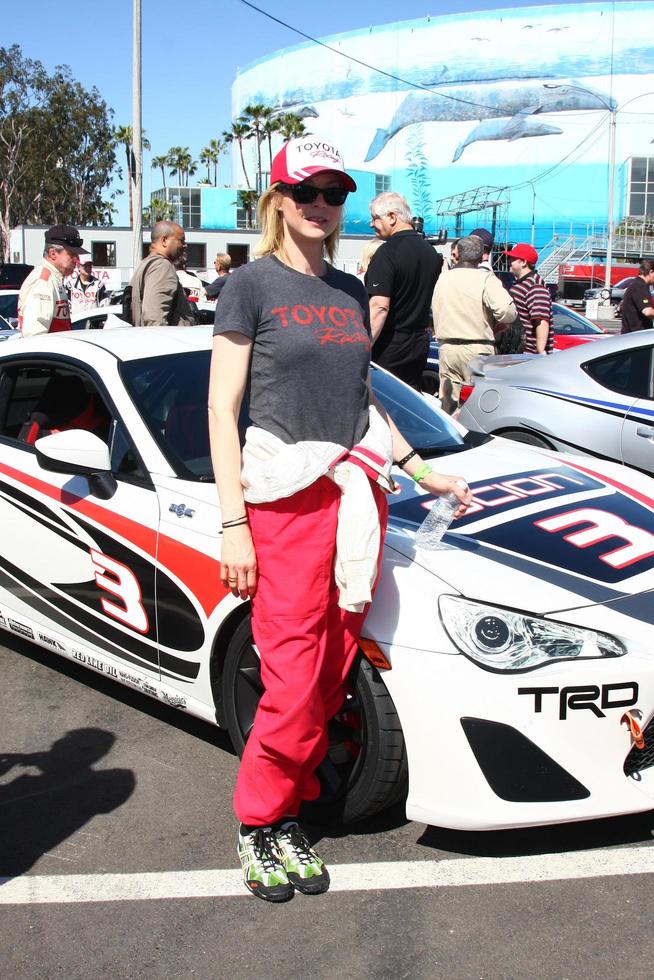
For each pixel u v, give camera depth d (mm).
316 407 2377
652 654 2504
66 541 3453
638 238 48594
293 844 2580
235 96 83938
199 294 13883
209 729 3455
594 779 2473
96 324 10469
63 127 57594
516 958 2273
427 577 2629
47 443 3170
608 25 67625
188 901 2510
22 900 2520
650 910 2436
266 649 2400
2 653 4156
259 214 2455
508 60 69125
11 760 3244
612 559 2807
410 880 2574
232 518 2346
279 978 2225
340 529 2361
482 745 2438
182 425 3342
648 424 5535
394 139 72938
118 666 3395
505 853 2691
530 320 7523
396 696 2539
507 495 3205
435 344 9633
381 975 2227
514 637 2471
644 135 68250
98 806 2963
